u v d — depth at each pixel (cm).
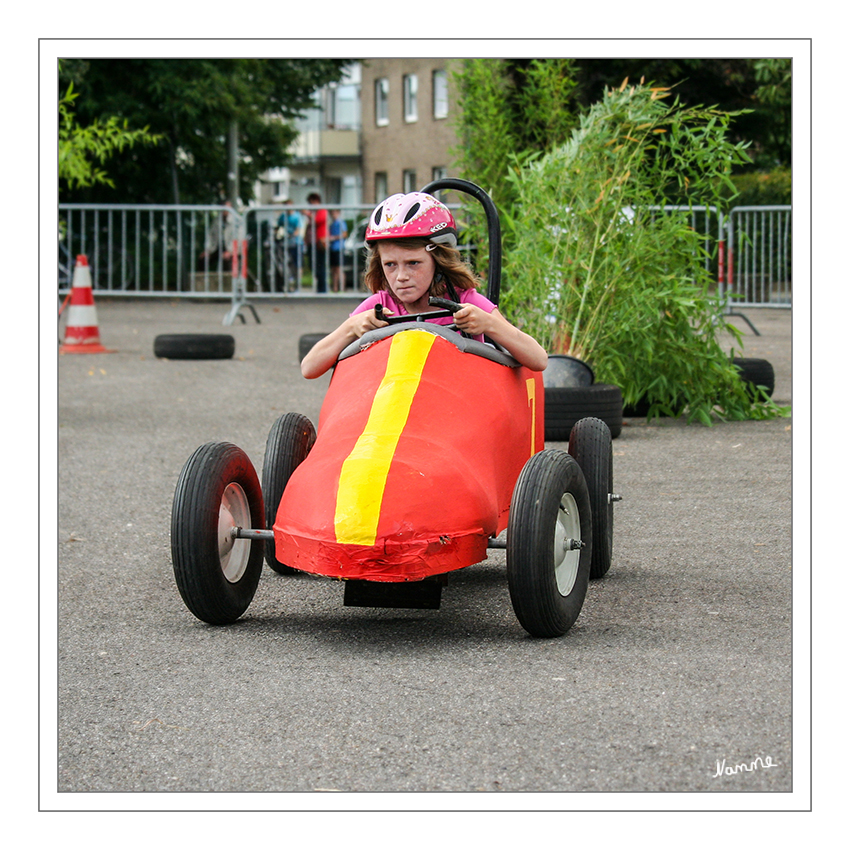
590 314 936
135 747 327
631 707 346
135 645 415
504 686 364
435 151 4794
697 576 500
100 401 1070
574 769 307
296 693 363
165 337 1406
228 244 2412
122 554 554
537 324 940
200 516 415
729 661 386
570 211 931
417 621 441
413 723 337
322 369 479
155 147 2858
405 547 381
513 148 1191
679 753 315
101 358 1420
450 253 459
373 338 461
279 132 3481
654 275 930
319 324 1933
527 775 304
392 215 453
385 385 435
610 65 2461
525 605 397
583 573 427
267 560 515
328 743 326
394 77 4997
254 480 448
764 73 2475
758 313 1998
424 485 393
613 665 383
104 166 2802
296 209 2380
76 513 641
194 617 451
